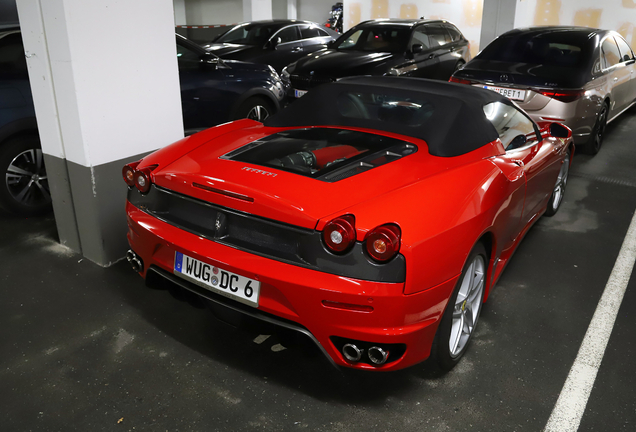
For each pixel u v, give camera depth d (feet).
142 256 7.58
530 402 6.87
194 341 8.09
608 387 7.20
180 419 6.47
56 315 8.71
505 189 7.59
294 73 22.38
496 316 8.91
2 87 11.71
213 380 7.21
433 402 6.85
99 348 7.87
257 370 7.44
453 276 6.36
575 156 19.27
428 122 7.93
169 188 7.15
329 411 6.66
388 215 5.90
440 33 27.04
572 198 14.89
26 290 9.46
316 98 9.03
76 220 10.55
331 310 5.89
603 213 13.80
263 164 7.12
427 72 25.05
